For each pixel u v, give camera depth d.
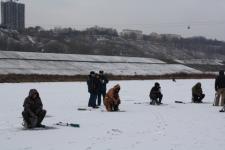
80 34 195.50
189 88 43.03
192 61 152.75
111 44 186.50
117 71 87.56
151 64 107.38
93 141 12.24
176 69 107.94
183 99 29.73
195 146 11.46
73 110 21.41
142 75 79.44
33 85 45.56
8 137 12.99
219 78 24.02
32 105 14.94
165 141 12.23
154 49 192.25
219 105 24.38
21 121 16.88
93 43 183.38
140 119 17.61
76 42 175.50
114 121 16.94
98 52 159.62
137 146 11.45
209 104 25.39
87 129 14.68
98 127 15.18
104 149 11.02
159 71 97.94
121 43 193.88
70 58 94.56
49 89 39.25
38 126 15.13
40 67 77.75
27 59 83.38
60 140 12.43
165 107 23.28
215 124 15.95
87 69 84.19
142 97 31.06
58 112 20.39
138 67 98.25
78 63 89.38
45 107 23.08
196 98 26.73
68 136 13.16
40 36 173.75
